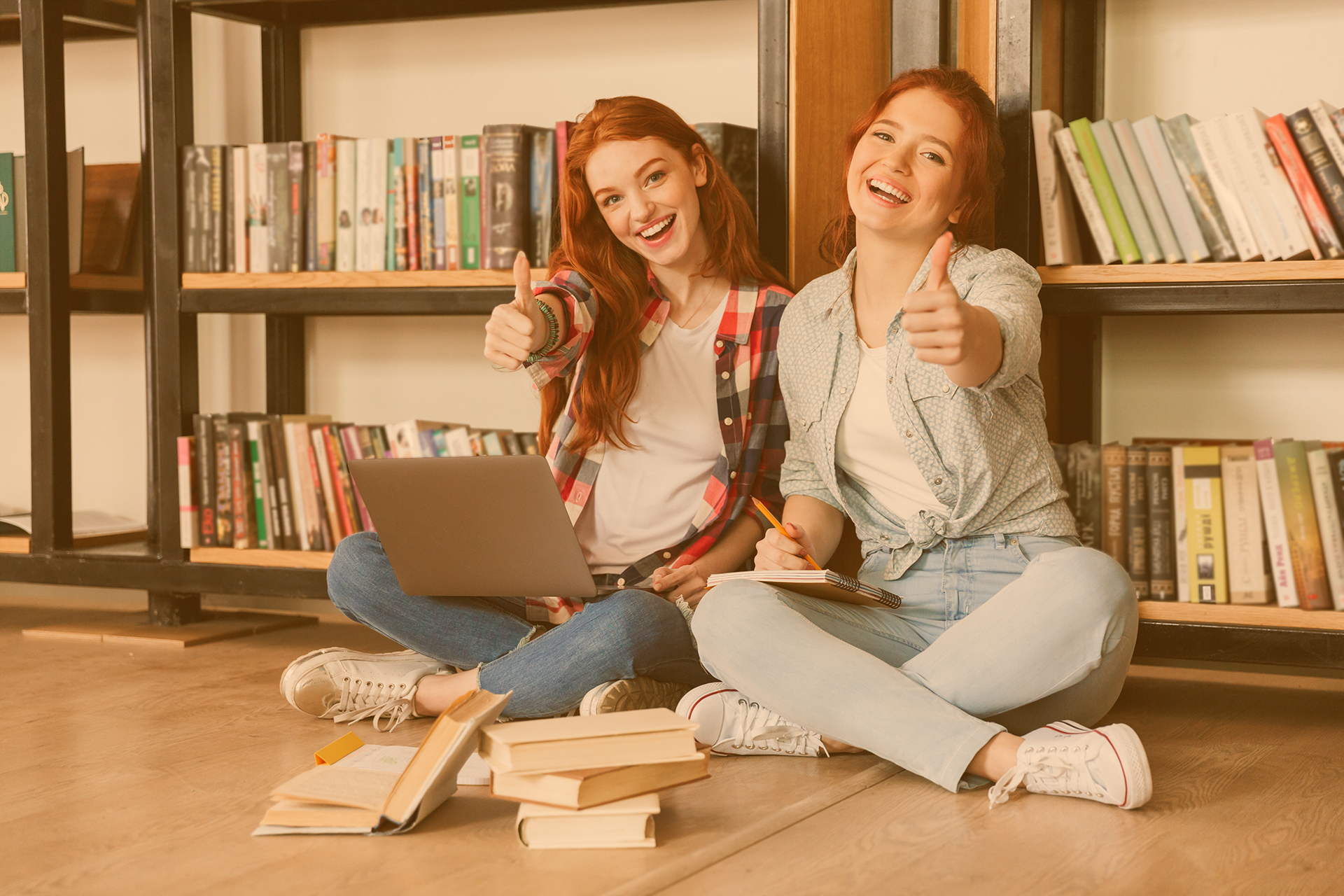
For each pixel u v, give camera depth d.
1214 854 1.07
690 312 1.72
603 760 1.09
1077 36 2.03
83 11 2.28
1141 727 1.61
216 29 2.55
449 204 2.05
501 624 1.62
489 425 2.45
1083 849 1.09
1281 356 2.01
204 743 1.49
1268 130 1.66
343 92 2.51
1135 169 1.73
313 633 2.36
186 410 2.21
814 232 1.88
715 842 1.10
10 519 2.37
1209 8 2.00
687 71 2.29
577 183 1.69
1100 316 2.03
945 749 1.24
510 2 2.30
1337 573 1.64
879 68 2.06
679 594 1.61
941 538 1.49
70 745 1.48
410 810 1.12
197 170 2.18
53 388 2.26
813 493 1.62
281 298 2.12
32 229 2.24
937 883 1.00
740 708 1.41
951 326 1.15
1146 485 1.75
